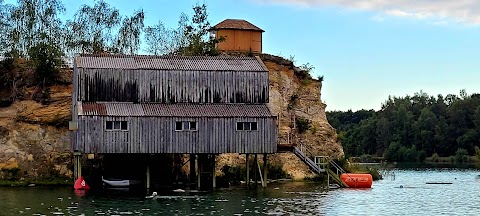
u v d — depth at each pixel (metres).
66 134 78.06
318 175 87.31
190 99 71.88
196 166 78.75
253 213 52.88
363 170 95.81
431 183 87.81
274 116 69.81
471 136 180.88
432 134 188.88
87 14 92.06
